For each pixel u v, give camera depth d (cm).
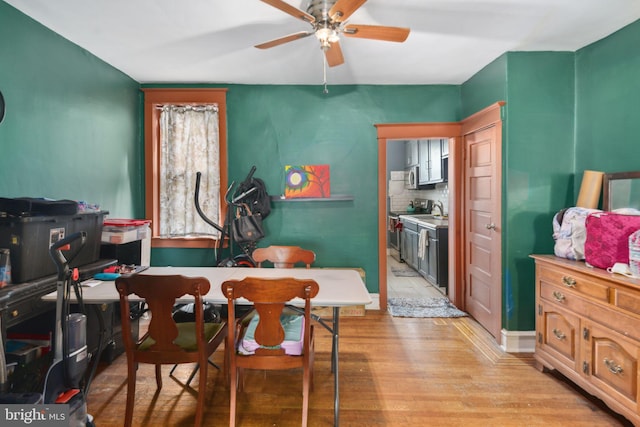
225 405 207
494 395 217
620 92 239
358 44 270
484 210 320
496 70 296
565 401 211
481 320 329
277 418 195
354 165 373
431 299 409
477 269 337
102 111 301
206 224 370
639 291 169
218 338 204
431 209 642
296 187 371
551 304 235
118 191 325
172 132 366
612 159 244
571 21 232
